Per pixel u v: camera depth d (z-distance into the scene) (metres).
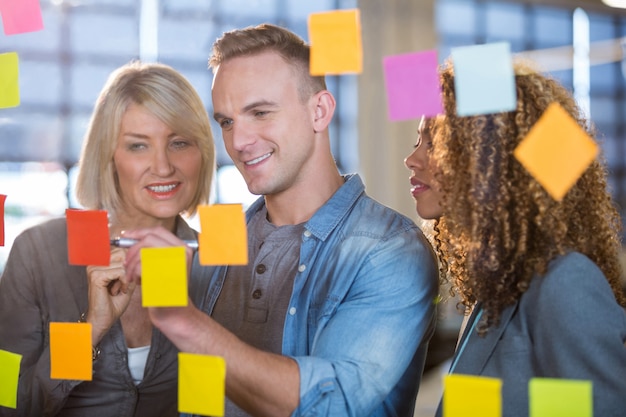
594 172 1.30
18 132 4.79
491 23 6.18
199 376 1.20
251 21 5.25
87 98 4.89
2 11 1.42
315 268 1.47
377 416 1.47
